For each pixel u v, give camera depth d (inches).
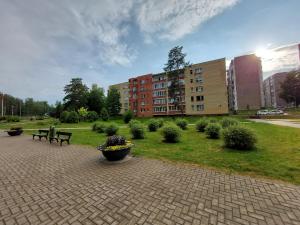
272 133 510.3
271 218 117.9
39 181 197.8
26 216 128.6
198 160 262.4
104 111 1916.8
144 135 528.4
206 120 649.6
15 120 1829.5
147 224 115.3
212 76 1721.2
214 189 164.2
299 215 120.3
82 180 197.5
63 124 1414.9
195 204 138.6
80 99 2293.3
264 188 162.9
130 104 2362.2
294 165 219.8
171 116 1983.3
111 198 152.9
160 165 246.8
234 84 2583.7
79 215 128.2
